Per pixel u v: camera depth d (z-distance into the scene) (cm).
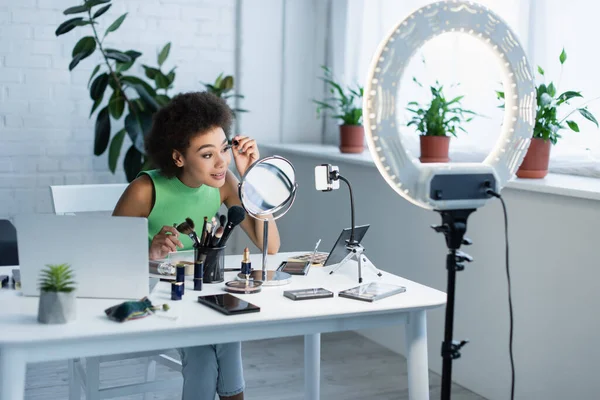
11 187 403
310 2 450
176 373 314
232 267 212
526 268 269
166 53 398
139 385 218
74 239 173
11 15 392
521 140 152
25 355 149
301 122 457
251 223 233
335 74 439
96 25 409
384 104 142
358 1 414
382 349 353
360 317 179
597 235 240
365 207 359
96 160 418
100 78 370
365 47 408
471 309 297
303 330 174
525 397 272
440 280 312
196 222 226
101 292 174
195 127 208
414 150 370
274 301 178
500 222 280
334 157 368
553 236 257
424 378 186
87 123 413
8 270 202
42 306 156
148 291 174
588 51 279
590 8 277
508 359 280
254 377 310
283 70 450
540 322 264
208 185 215
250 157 224
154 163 218
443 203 144
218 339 165
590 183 259
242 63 441
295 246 424
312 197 405
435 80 343
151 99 378
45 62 401
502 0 315
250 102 446
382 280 204
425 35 141
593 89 278
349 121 379
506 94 152
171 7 425
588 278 244
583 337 247
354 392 297
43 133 405
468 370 301
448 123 325
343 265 215
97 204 259
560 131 294
